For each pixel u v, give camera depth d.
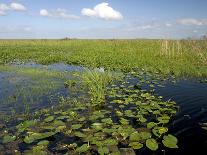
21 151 6.54
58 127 7.72
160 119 7.97
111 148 6.44
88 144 6.59
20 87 12.97
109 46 36.31
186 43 25.70
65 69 19.19
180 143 6.95
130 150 6.30
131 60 21.64
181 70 16.80
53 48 38.56
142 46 32.50
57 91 12.21
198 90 12.24
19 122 8.38
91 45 42.38
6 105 10.09
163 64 19.14
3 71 17.81
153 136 7.29
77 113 9.13
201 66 18.25
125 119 8.16
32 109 9.63
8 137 7.11
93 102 10.05
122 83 13.79
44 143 6.74
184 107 9.76
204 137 7.27
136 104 9.64
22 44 48.75
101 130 7.54
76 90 12.40
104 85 11.94
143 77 15.36
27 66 20.83
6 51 31.91
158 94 11.58
